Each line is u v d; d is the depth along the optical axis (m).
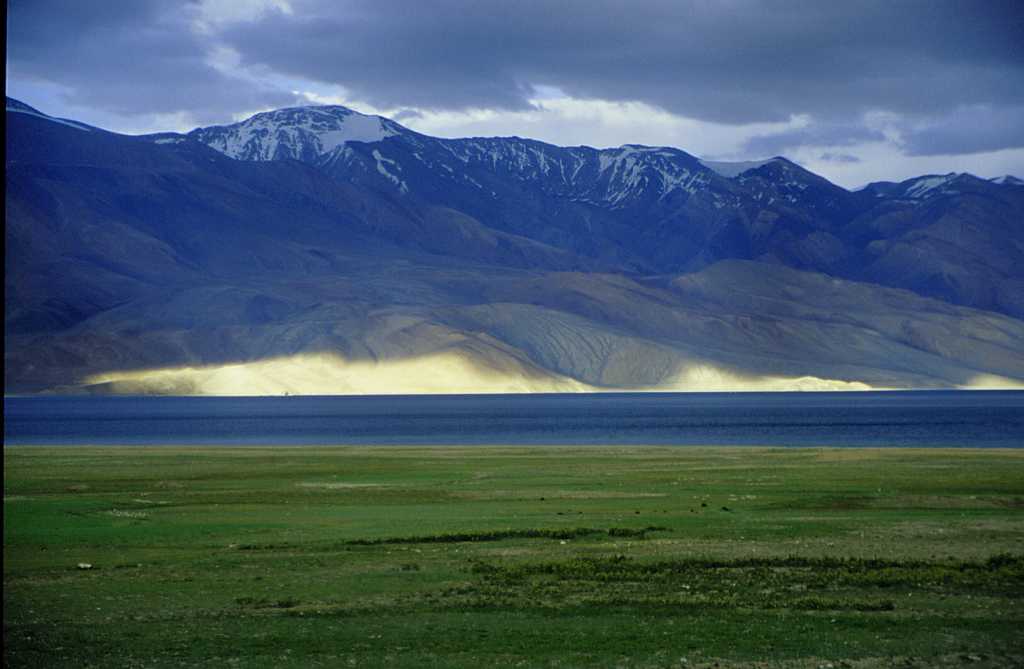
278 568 64.44
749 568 64.00
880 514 88.94
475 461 159.75
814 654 45.50
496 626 50.22
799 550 69.94
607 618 51.75
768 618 51.72
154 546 72.75
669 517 87.19
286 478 129.38
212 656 45.06
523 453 179.62
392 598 56.09
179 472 139.00
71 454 181.62
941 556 67.56
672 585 59.19
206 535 77.69
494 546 72.56
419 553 69.69
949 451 172.25
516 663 44.22
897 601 55.22
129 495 107.50
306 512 92.31
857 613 52.56
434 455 175.75
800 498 100.94
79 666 43.59
